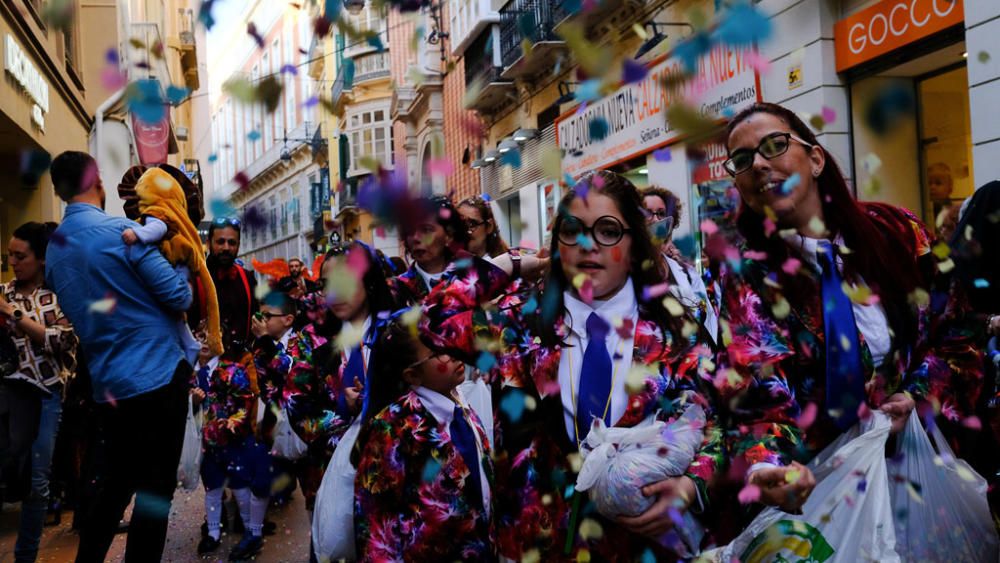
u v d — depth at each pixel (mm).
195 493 7289
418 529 2609
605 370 2104
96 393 3760
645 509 1909
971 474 2307
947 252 2314
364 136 33656
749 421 2074
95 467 4922
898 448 2217
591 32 10703
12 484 4867
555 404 2111
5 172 11453
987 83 7160
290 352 3939
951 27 7590
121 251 3742
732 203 2658
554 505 2088
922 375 2252
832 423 2129
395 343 2693
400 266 4789
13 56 9102
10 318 4941
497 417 2191
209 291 4363
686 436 1973
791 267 2152
